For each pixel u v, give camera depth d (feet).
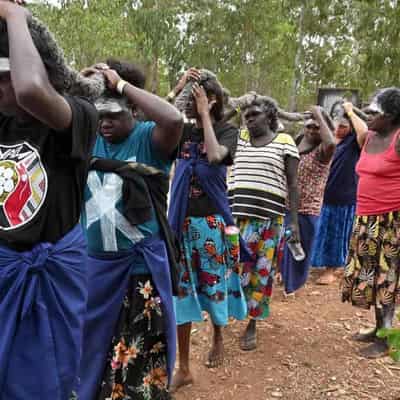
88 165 5.86
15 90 4.97
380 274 12.46
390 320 12.77
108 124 7.82
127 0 86.43
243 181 13.06
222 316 11.21
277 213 12.96
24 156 5.36
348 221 17.69
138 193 7.74
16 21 5.16
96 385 7.97
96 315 7.91
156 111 7.52
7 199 5.33
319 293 16.99
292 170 12.91
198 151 10.85
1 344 5.27
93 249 7.96
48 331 5.43
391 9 65.82
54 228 5.56
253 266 12.85
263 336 13.58
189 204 10.88
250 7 90.74
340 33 80.94
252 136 13.35
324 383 11.39
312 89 94.07
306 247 15.39
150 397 8.33
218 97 10.93
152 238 8.13
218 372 11.71
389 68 66.39
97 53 75.51
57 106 5.18
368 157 12.55
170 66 89.45
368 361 12.37
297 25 86.38
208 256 10.97
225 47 92.22
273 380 11.44
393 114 12.02
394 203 12.16
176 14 87.71
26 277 5.38
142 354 8.20
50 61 5.41
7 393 5.33
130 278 8.03
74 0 74.84
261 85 107.14
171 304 8.36
